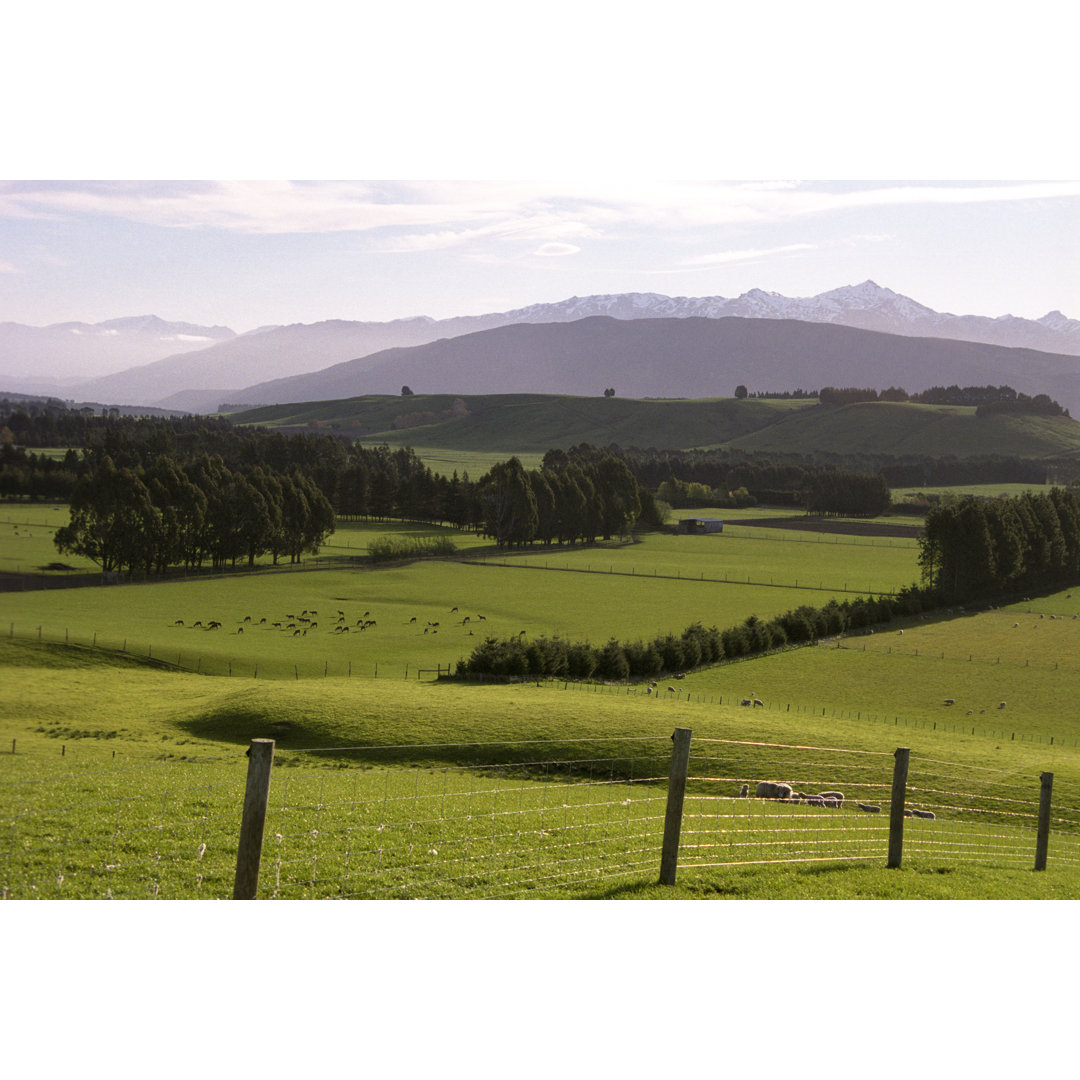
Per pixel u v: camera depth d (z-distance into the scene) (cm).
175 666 7831
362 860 1798
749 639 9106
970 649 9738
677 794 1708
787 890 1709
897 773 1997
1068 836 3244
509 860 1836
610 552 18362
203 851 1788
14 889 1558
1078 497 17925
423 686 6538
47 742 4322
